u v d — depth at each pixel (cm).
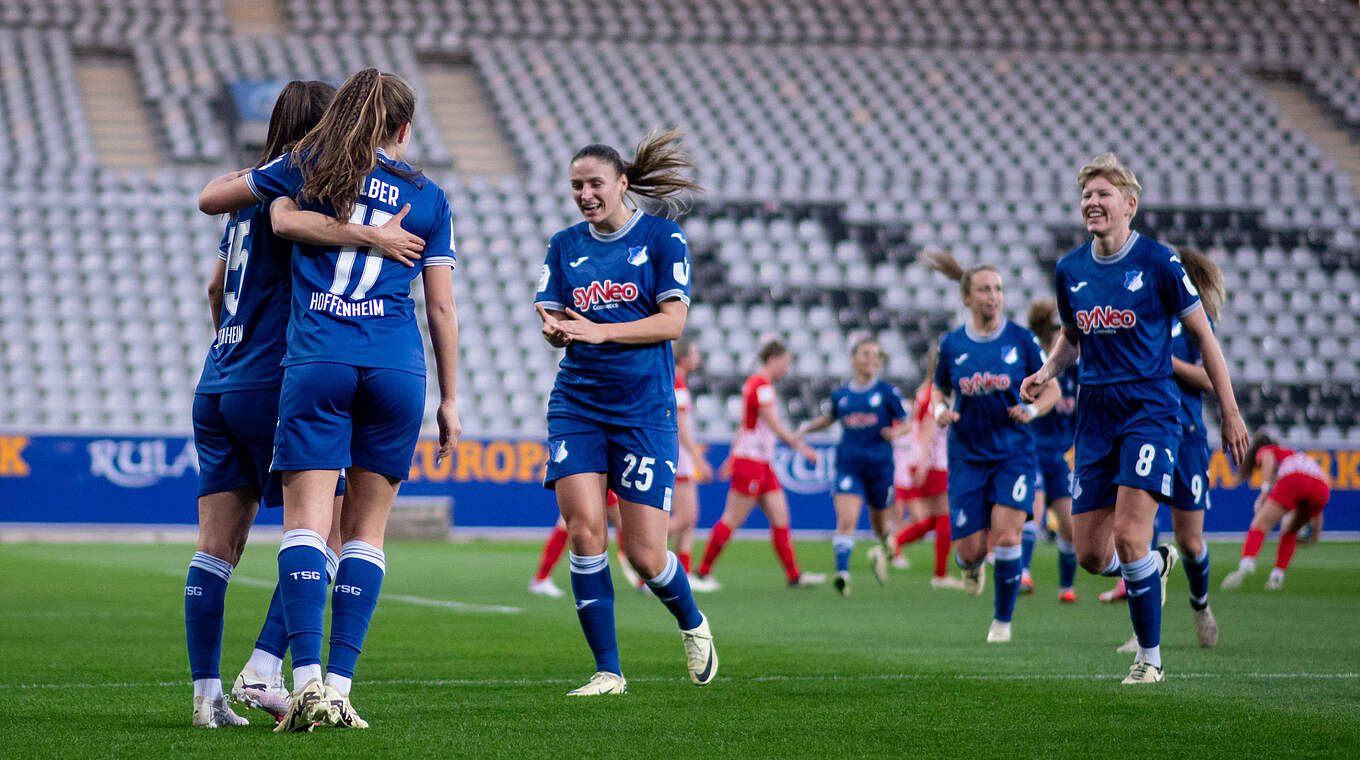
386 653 1423
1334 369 5394
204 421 920
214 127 5734
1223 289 1493
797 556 3556
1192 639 1597
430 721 927
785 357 2477
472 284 5162
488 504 4169
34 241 5022
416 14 6738
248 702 905
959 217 5791
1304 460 2469
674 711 989
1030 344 1639
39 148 5453
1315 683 1177
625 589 2445
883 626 1769
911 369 5206
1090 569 1320
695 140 6106
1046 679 1203
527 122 6144
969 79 6806
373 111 883
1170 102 6800
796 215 5688
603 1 7062
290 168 888
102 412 4550
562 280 1124
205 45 6244
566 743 841
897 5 7319
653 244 1106
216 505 920
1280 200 6138
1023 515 1603
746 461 2481
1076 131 6519
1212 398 5075
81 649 1445
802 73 6681
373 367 871
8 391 4534
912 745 852
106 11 6356
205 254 5122
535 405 4800
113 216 5178
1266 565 3175
